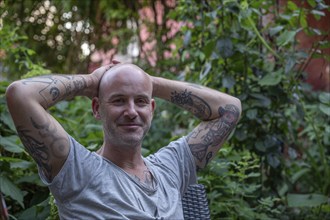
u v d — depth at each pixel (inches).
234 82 148.8
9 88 81.5
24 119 81.2
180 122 183.6
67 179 82.6
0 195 113.0
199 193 100.3
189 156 96.3
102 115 86.1
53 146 82.3
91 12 275.3
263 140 152.1
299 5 178.9
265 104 150.0
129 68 85.9
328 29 163.3
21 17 258.7
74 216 82.7
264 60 157.9
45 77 84.7
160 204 86.4
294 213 158.2
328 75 222.7
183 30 166.2
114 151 86.4
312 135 172.7
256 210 143.6
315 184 169.3
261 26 157.5
